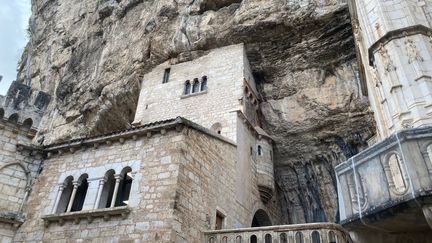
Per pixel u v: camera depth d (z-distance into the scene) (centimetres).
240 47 2222
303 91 2067
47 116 2983
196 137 1416
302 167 2155
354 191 739
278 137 2153
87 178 1430
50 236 1320
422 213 652
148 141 1391
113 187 1400
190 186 1279
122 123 2631
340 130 1973
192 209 1252
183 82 2322
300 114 2056
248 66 2241
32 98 1673
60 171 1514
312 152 2098
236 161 1736
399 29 1119
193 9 2402
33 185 1522
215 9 2419
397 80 1065
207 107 2103
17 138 1577
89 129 2655
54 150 1580
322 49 2008
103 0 3134
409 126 986
